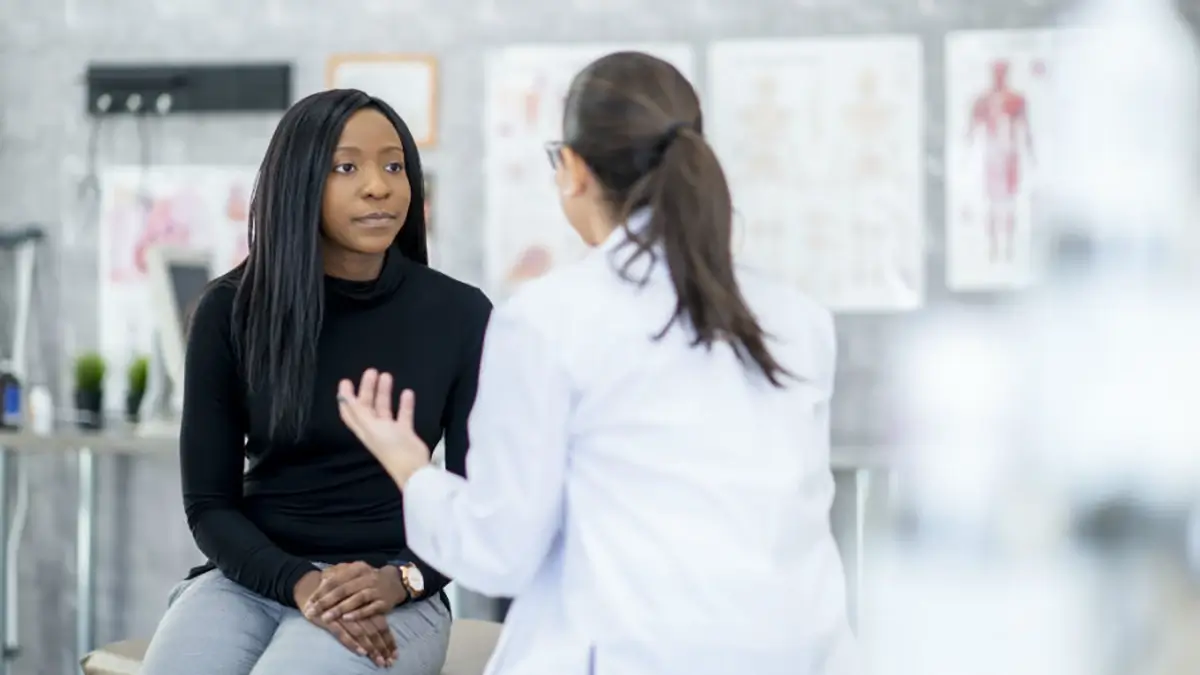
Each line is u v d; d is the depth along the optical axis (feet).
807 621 5.29
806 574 5.38
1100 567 14.11
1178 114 13.97
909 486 14.26
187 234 14.99
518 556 5.37
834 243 14.39
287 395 7.50
